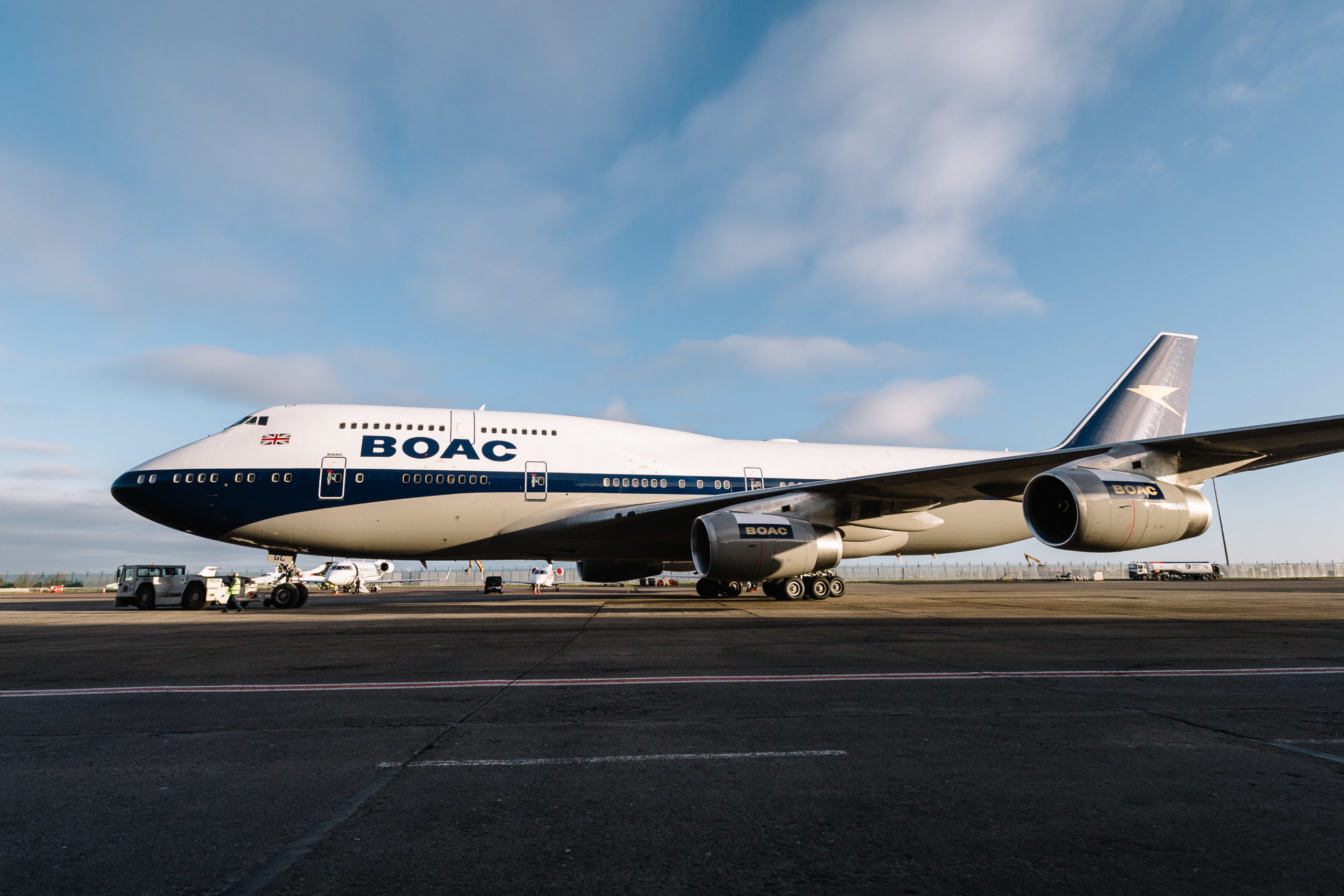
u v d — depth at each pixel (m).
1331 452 10.52
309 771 3.02
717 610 13.28
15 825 2.39
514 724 3.84
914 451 20.19
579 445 16.42
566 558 17.16
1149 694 4.61
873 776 2.94
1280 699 4.46
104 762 3.15
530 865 2.07
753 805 2.59
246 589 22.22
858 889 1.92
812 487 13.73
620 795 2.71
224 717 4.04
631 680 5.20
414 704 4.37
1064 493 11.70
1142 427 19.42
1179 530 10.93
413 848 2.20
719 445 18.02
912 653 6.61
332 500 14.49
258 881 1.96
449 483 15.12
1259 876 1.99
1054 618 10.91
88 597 34.62
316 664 6.15
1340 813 2.50
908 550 18.97
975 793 2.73
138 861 2.10
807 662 6.07
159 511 14.22
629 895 1.88
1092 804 2.60
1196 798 2.66
